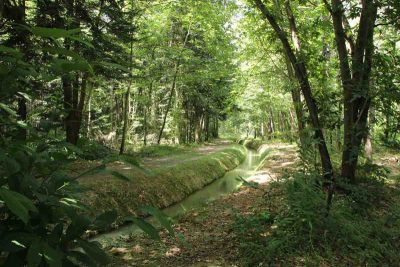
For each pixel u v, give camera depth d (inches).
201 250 216.7
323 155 287.7
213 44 820.6
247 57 653.9
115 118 1036.5
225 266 190.9
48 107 86.7
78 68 64.1
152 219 348.5
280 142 1214.3
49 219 66.4
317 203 217.9
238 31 633.0
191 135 1353.3
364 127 280.1
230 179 624.7
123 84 703.1
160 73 858.1
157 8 745.6
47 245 59.8
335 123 303.1
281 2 324.2
